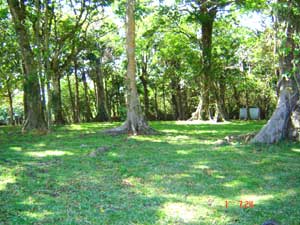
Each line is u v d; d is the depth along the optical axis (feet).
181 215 16.83
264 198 19.24
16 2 58.95
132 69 51.29
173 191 20.71
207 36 81.46
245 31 83.41
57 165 28.68
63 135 52.39
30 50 60.13
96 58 100.78
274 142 36.52
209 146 36.81
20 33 59.62
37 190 21.34
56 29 74.95
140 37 88.58
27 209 17.97
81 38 81.30
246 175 24.11
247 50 92.58
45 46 60.39
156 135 48.39
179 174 24.68
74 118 110.42
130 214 17.04
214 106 86.89
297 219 16.19
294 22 33.53
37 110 59.31
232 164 27.53
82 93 136.46
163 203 18.61
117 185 22.24
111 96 131.64
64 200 19.35
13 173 25.81
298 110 36.73
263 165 27.09
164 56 102.12
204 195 19.88
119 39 91.97
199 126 64.95
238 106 116.67
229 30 88.48
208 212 17.19
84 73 110.63
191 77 95.91
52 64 76.28
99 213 17.28
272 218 16.35
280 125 36.81
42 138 49.01
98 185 22.31
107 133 50.65
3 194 20.56
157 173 25.04
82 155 33.09
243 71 95.96
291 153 31.81
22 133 56.49
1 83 88.63
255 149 33.96
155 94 127.95
